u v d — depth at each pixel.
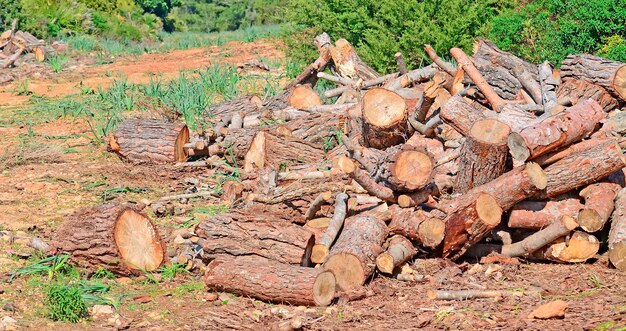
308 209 8.66
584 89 10.78
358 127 11.34
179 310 7.57
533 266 8.30
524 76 11.17
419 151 8.33
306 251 7.98
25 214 10.48
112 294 7.93
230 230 8.05
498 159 8.38
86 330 7.17
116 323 7.27
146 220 8.45
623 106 10.95
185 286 8.08
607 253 8.42
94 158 12.97
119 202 10.95
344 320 7.12
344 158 8.31
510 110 9.83
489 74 11.64
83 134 14.77
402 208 8.29
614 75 10.63
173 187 11.63
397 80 12.54
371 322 7.08
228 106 14.15
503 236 8.45
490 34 16.03
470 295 7.49
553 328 6.64
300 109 13.36
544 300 7.38
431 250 8.29
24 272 8.27
